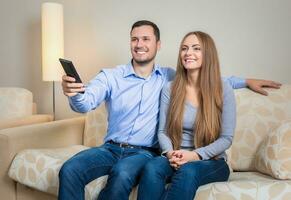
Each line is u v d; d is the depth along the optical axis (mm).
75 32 2867
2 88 2805
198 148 1643
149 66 1923
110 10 2678
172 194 1404
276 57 2189
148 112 1855
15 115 2684
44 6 2488
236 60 2301
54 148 2172
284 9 2123
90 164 1617
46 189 1764
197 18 2367
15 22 3170
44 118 2615
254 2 2195
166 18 2467
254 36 2227
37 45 3088
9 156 1941
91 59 2822
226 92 1701
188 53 1716
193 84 1773
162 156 1642
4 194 1984
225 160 1713
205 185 1451
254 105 1902
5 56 3271
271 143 1658
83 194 1582
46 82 3096
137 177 1560
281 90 1910
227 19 2283
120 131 1863
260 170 1761
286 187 1338
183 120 1723
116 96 1906
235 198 1351
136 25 1916
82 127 2416
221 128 1674
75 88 1581
